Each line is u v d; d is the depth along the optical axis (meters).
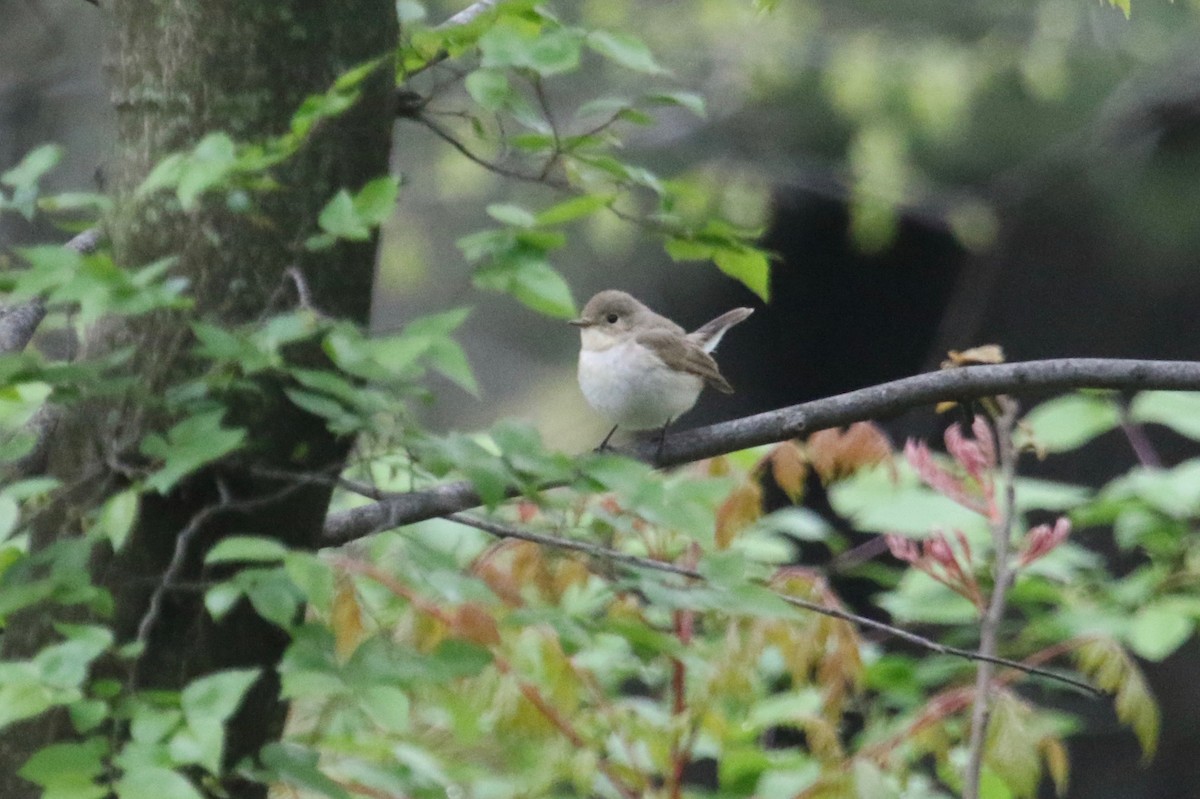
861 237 17.45
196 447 4.14
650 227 5.80
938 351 19.84
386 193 4.45
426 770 6.33
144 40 5.45
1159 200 21.05
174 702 4.07
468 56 6.00
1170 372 6.66
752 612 4.82
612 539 6.30
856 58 16.72
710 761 15.94
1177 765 20.81
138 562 5.17
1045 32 17.42
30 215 4.84
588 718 6.64
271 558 3.95
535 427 4.66
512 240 4.88
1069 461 23.16
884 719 7.26
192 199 4.17
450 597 4.32
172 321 5.21
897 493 7.75
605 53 5.08
